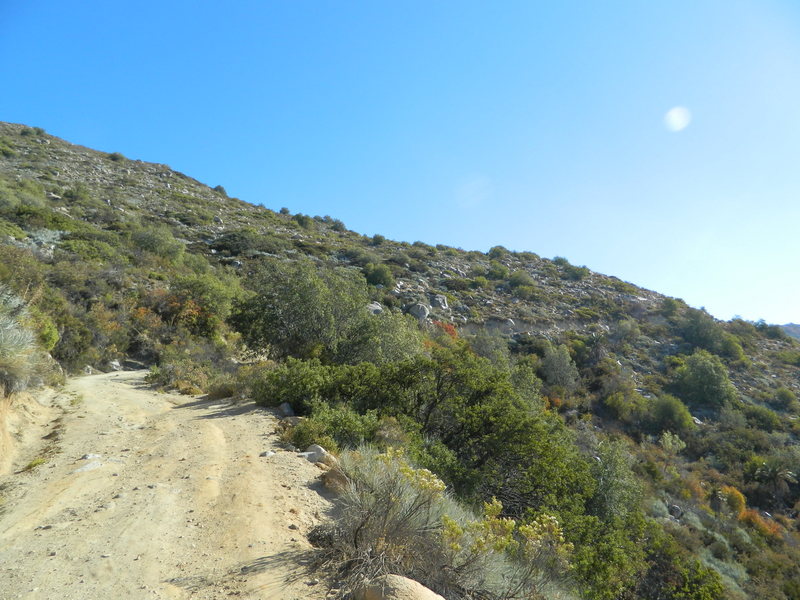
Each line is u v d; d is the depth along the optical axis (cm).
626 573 941
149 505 477
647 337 4372
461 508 572
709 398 3291
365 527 388
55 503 487
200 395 1397
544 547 432
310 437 764
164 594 315
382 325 1984
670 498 2133
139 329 2289
